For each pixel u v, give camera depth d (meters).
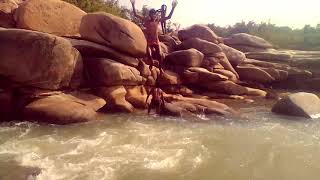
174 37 9.59
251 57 10.55
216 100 7.42
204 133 4.60
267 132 4.75
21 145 3.83
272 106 6.96
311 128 5.05
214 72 8.29
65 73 5.30
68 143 3.96
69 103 5.11
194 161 3.48
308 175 3.21
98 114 5.50
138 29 6.73
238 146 4.05
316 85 9.58
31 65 4.92
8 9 6.63
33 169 3.10
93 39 6.34
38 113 4.81
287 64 10.25
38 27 6.44
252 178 3.12
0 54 4.83
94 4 9.60
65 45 5.24
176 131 4.67
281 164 3.48
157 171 3.19
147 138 4.28
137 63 6.59
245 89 8.09
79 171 3.11
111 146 3.90
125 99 6.16
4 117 4.89
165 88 7.18
